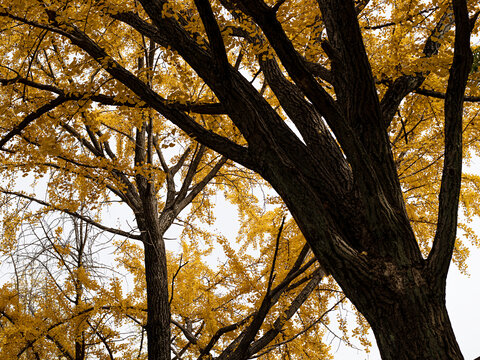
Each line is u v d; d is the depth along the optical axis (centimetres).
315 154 294
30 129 361
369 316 228
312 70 331
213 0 318
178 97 288
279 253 421
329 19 308
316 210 234
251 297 378
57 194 412
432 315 219
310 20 272
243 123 255
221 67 250
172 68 436
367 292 226
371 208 235
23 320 435
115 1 338
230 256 406
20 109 336
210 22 226
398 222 234
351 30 228
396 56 304
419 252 237
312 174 278
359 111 246
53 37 322
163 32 275
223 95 260
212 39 235
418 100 386
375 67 319
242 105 255
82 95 306
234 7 299
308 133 306
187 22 311
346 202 263
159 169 487
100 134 534
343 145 229
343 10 224
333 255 229
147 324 410
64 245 463
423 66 286
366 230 242
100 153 497
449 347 212
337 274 232
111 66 290
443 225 232
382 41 373
